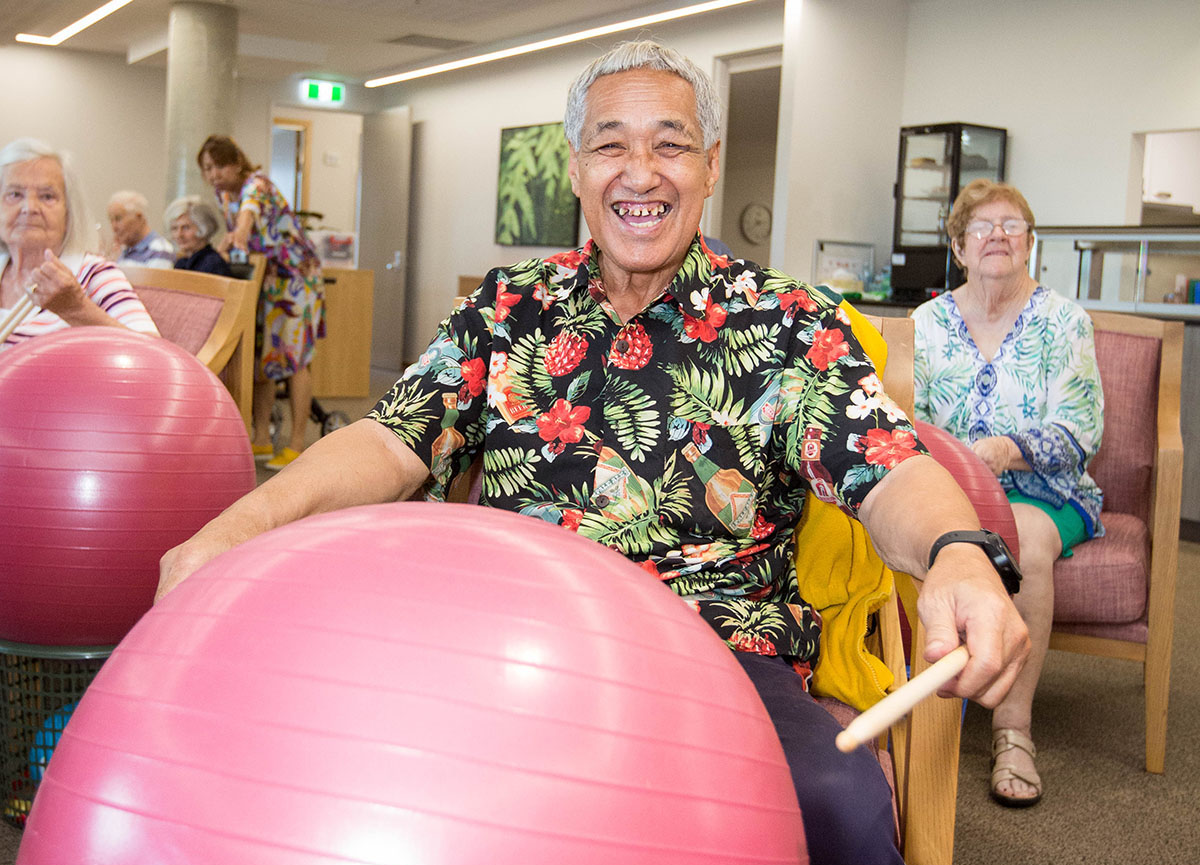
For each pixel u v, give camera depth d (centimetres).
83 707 62
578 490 130
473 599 59
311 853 52
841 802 100
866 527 116
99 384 164
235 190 581
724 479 127
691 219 130
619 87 128
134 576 162
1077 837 204
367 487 124
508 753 54
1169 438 237
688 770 59
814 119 739
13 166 239
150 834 54
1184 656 327
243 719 55
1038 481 234
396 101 1211
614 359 131
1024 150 715
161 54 1070
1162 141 821
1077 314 241
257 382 575
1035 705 283
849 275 766
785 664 123
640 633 62
